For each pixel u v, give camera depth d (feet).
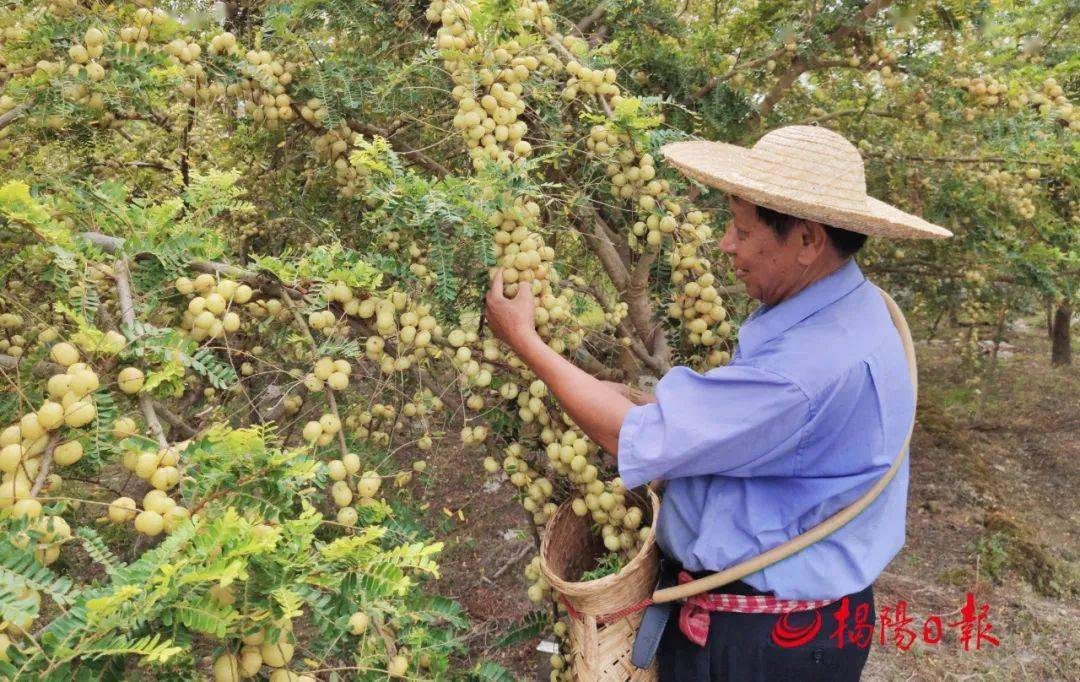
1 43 6.31
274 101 7.30
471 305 7.38
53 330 5.17
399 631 4.36
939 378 25.75
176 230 4.81
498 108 6.17
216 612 3.04
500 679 5.11
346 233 9.72
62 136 7.25
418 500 7.50
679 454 4.71
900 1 11.46
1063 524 16.16
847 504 4.92
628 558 6.30
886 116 13.76
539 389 6.16
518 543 14.16
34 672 2.72
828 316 4.91
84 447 3.65
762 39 13.75
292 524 3.48
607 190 7.54
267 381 8.23
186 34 6.82
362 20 8.17
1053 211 16.92
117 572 2.99
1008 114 11.18
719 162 5.69
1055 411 22.39
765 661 5.03
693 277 7.13
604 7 9.98
